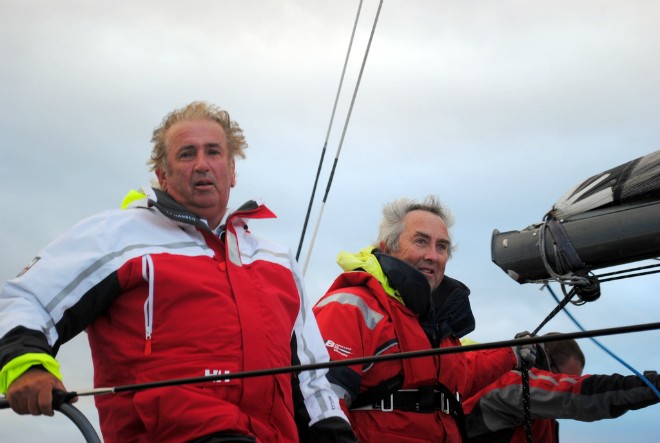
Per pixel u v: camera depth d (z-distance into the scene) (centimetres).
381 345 445
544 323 470
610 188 439
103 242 336
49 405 295
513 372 530
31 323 313
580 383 519
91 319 332
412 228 490
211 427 321
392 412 445
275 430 339
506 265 461
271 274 365
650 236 427
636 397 507
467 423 531
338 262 475
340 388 421
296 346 371
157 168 378
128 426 329
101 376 338
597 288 452
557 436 551
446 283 496
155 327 333
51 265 328
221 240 360
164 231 349
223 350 333
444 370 459
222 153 370
